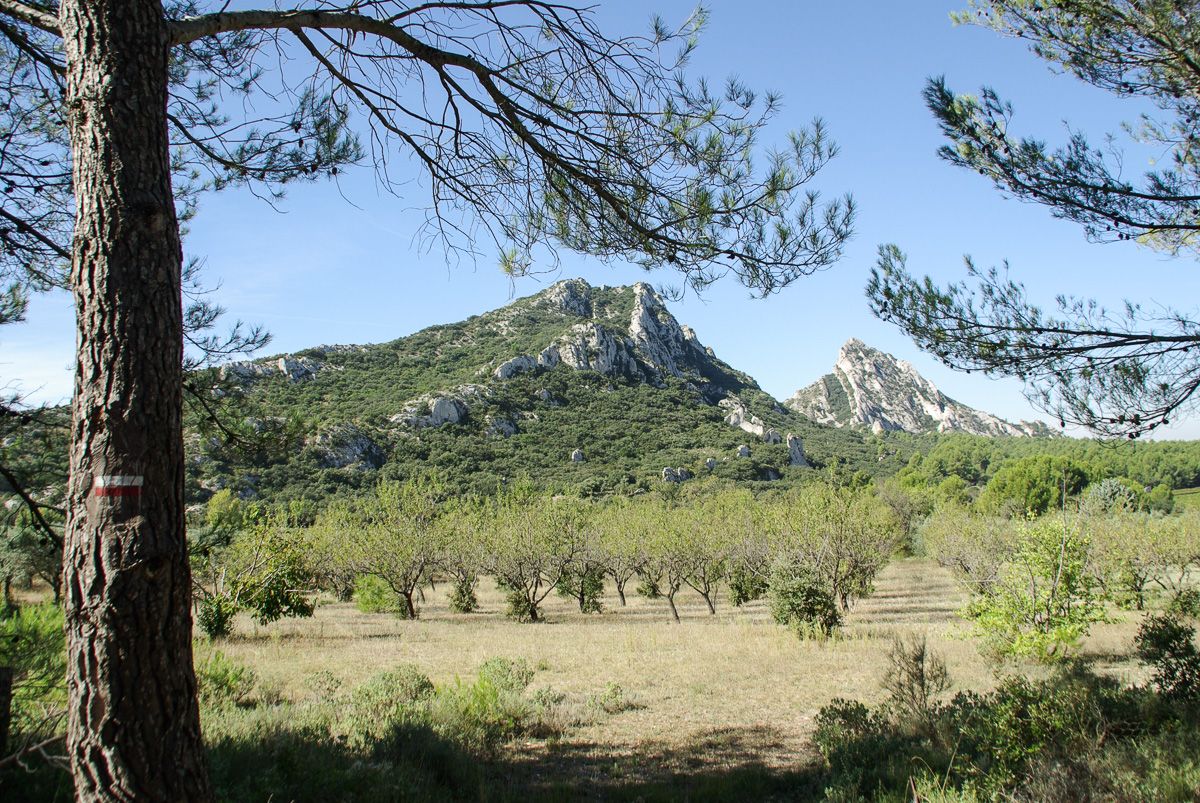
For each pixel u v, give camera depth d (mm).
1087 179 5773
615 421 109438
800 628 18047
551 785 7383
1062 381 5836
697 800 7012
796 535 27000
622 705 11570
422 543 30875
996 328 5863
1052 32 5801
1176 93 5785
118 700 2203
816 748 8734
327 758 6535
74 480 2328
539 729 10039
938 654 14453
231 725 7219
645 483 87250
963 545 23469
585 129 4262
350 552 31422
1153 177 5805
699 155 4289
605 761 8562
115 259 2391
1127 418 5582
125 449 2305
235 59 4590
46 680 5297
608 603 37969
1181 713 6438
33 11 2717
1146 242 6016
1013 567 14617
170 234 2529
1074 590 14109
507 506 34938
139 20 2557
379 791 6020
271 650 17719
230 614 19781
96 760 2189
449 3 3795
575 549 31438
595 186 4293
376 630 23875
